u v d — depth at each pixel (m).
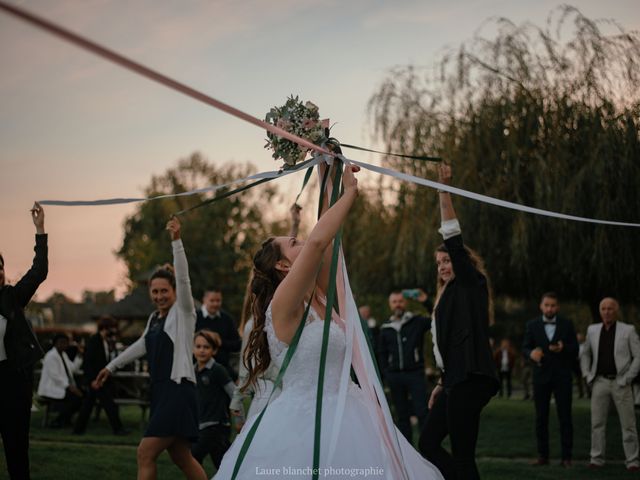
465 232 13.94
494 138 13.91
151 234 41.31
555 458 9.02
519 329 33.91
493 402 16.92
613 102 13.31
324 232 3.10
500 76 14.08
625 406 8.35
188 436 5.25
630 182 12.79
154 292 5.70
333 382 3.25
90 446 9.45
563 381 8.65
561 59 13.77
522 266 13.52
